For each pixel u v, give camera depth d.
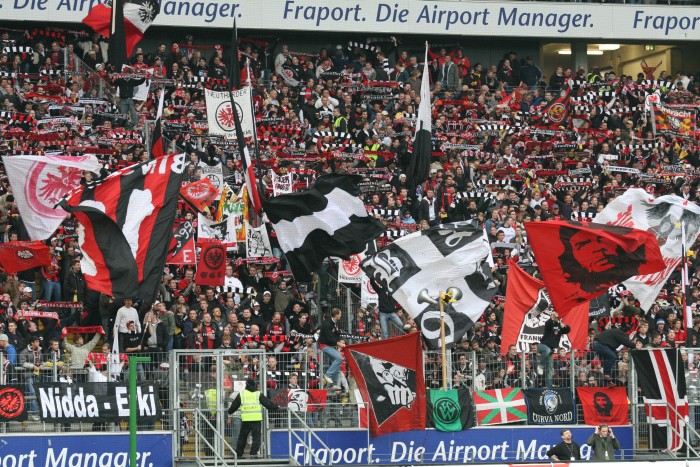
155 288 63.28
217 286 76.81
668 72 125.88
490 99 108.12
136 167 63.84
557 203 94.25
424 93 85.44
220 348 69.50
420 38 120.06
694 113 106.81
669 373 69.56
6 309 71.50
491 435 68.44
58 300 77.00
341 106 102.12
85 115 90.81
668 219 75.88
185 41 114.25
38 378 63.53
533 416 69.06
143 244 63.28
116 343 67.31
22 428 63.31
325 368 69.19
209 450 65.25
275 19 113.31
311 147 95.44
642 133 108.38
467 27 118.06
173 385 64.44
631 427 70.00
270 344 71.88
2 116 88.62
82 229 62.94
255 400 64.56
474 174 96.62
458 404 67.94
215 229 78.25
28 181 73.25
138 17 90.19
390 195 88.62
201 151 92.31
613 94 109.50
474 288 69.38
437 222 89.19
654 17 121.31
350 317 77.00
